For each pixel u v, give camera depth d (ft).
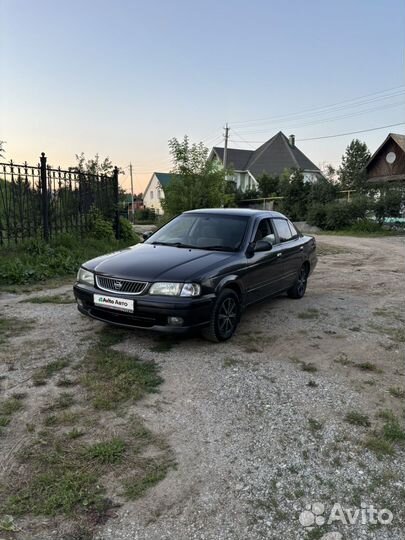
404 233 77.46
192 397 11.28
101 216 37.91
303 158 163.63
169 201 57.88
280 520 7.30
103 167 52.60
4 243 28.86
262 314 19.74
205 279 14.17
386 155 110.42
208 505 7.55
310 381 12.52
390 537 7.06
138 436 9.47
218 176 58.08
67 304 19.92
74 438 9.33
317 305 21.83
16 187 29.07
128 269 14.55
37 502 7.46
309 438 9.66
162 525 7.08
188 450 9.05
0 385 11.62
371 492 8.06
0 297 21.11
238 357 14.12
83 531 6.90
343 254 46.52
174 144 57.98
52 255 28.94
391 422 10.43
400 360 14.52
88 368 12.76
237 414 10.54
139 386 11.71
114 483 7.98
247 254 16.94
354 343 16.03
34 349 14.17
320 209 88.17
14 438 9.27
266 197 124.98
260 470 8.52
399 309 21.43
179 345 14.94
